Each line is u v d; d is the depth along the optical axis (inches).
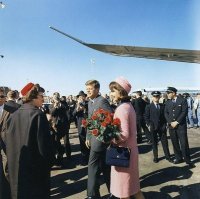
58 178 239.8
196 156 309.7
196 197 189.0
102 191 206.5
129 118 135.6
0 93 183.3
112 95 141.1
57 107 270.5
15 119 125.3
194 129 587.2
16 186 124.0
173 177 234.4
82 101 289.7
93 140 174.2
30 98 126.6
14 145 124.2
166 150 287.1
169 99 274.1
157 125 284.5
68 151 304.5
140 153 335.3
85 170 262.4
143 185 217.2
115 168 140.8
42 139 118.6
